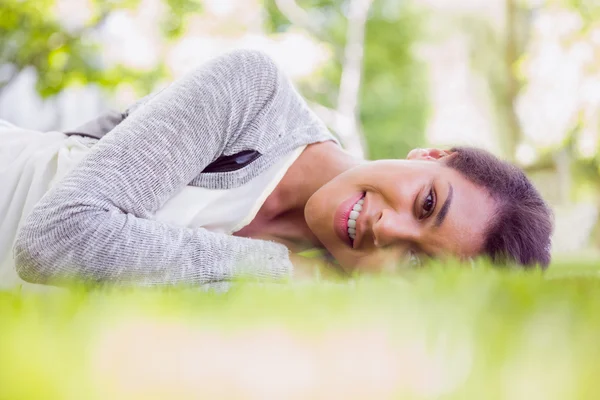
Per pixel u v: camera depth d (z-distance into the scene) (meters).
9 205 1.63
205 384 0.39
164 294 0.74
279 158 1.66
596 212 6.89
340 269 1.69
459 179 1.60
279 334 0.46
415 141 12.99
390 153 13.08
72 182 1.37
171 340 0.45
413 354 0.43
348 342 0.45
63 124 7.96
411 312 0.53
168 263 1.35
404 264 1.57
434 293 0.64
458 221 1.56
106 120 1.85
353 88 8.23
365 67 12.58
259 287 0.79
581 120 7.71
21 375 0.38
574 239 6.53
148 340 0.45
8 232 1.60
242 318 0.50
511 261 1.55
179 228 1.41
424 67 12.52
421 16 12.12
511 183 1.64
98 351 0.42
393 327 0.48
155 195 1.43
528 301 0.63
